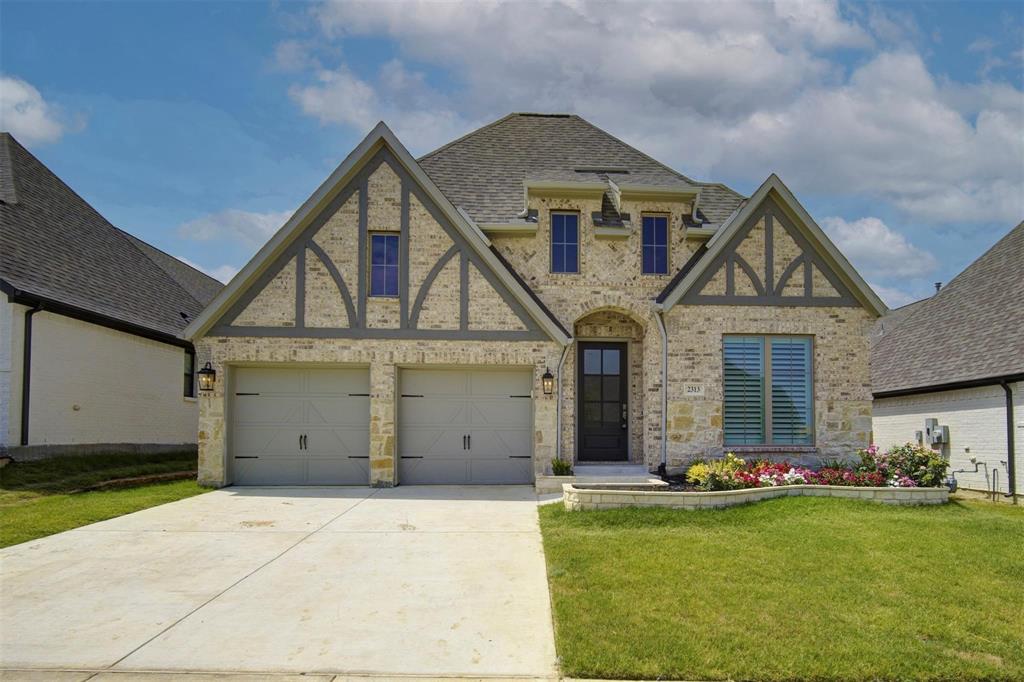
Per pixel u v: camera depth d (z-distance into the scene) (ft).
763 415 44.88
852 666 16.67
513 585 22.80
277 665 16.80
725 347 45.09
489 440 45.03
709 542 27.66
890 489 36.52
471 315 43.93
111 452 54.39
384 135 43.75
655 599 20.89
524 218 46.55
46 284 48.01
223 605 20.83
